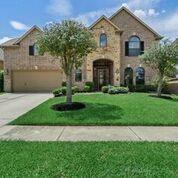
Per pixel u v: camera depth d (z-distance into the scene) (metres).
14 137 8.75
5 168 5.58
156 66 20.06
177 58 19.41
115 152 6.72
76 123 10.88
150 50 20.02
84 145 7.44
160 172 5.32
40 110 13.77
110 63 27.81
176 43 19.67
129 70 28.70
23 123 11.01
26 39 29.59
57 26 13.86
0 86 30.05
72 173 5.29
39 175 5.19
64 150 6.91
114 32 27.11
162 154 6.54
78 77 27.22
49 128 10.26
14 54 29.80
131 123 10.86
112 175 5.18
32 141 8.05
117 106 14.38
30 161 6.02
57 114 12.62
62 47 13.78
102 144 7.57
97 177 5.08
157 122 10.98
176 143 7.75
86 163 5.87
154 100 16.80
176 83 26.16
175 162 5.94
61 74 29.75
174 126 10.65
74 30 13.89
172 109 13.73
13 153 6.67
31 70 29.91
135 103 15.35
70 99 14.45
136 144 7.58
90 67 26.97
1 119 12.49
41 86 30.09
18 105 17.73
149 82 27.75
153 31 28.72
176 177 5.06
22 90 30.23
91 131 9.68
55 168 5.57
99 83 27.97
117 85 26.94
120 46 28.09
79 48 13.95
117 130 9.85
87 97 18.23
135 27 28.91
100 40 27.08
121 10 28.98
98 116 12.11
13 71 30.09
